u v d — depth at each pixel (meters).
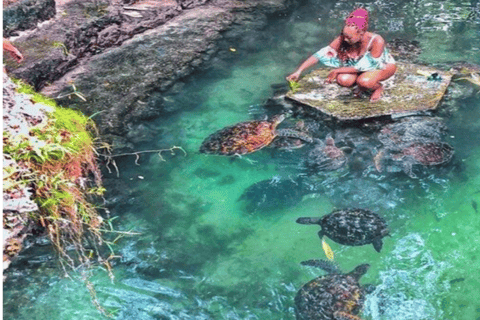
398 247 4.03
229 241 4.14
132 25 6.96
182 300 3.67
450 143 5.04
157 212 4.40
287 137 5.11
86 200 4.44
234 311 3.59
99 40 6.61
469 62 6.34
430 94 5.61
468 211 4.33
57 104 5.52
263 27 7.24
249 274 3.86
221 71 6.31
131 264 3.94
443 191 4.52
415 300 3.61
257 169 4.81
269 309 3.60
